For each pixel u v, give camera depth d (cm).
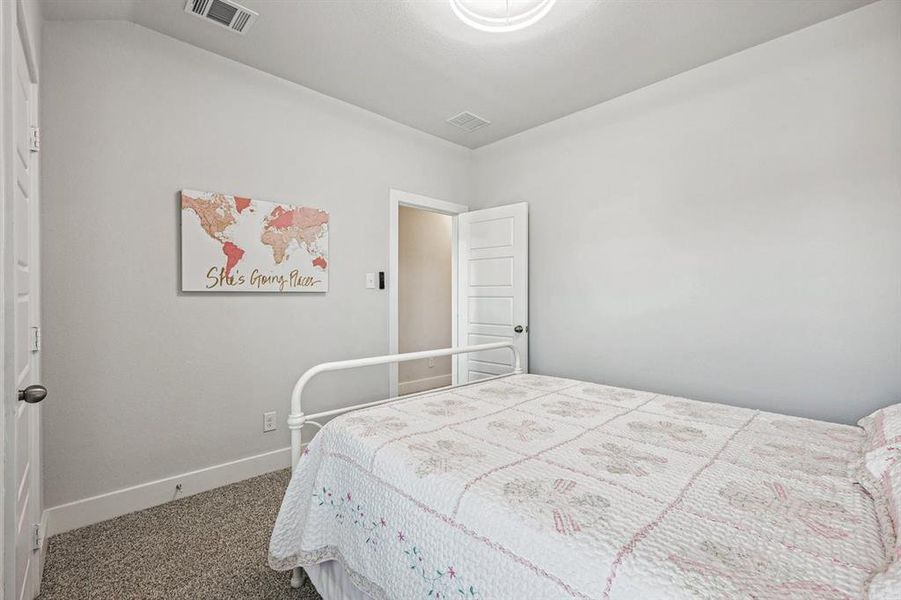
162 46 214
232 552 172
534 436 139
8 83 98
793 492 98
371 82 262
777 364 220
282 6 193
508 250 337
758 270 225
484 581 87
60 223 187
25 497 129
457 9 186
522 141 340
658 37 216
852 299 199
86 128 194
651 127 265
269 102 253
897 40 188
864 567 69
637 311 273
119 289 202
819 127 207
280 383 259
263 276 248
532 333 335
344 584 130
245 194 243
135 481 207
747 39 219
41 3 173
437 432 141
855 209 198
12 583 96
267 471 251
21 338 126
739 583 66
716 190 239
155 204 212
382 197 312
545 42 220
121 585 152
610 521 85
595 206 294
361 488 125
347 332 291
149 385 211
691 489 100
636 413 168
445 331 512
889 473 96
